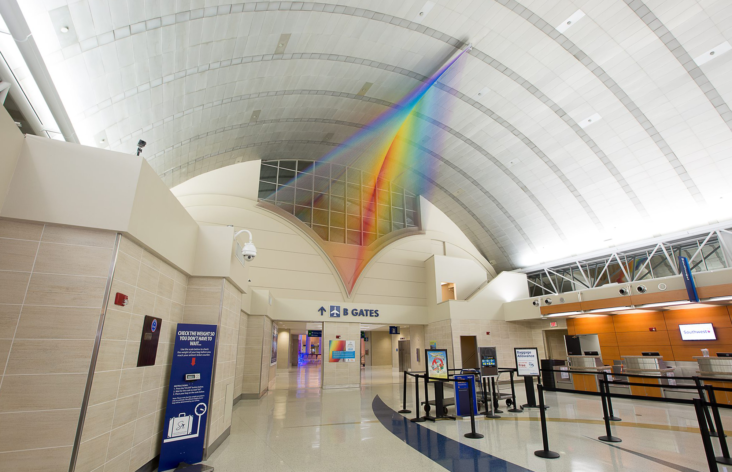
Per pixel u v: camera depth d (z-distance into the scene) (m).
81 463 3.86
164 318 5.97
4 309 3.85
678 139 16.97
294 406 11.68
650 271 21.48
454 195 25.67
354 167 25.03
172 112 13.39
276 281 19.05
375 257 22.11
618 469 5.36
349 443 7.04
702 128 16.20
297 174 23.31
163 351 5.96
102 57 9.16
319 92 17.81
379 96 18.61
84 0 7.72
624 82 15.53
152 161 15.05
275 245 19.48
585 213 22.19
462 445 6.82
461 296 21.89
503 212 25.02
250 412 10.59
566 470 5.36
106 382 4.31
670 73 14.73
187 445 5.81
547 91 16.75
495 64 15.90
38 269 4.06
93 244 4.36
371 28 13.98
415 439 7.32
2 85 6.78
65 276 4.15
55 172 4.28
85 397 3.95
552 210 23.06
